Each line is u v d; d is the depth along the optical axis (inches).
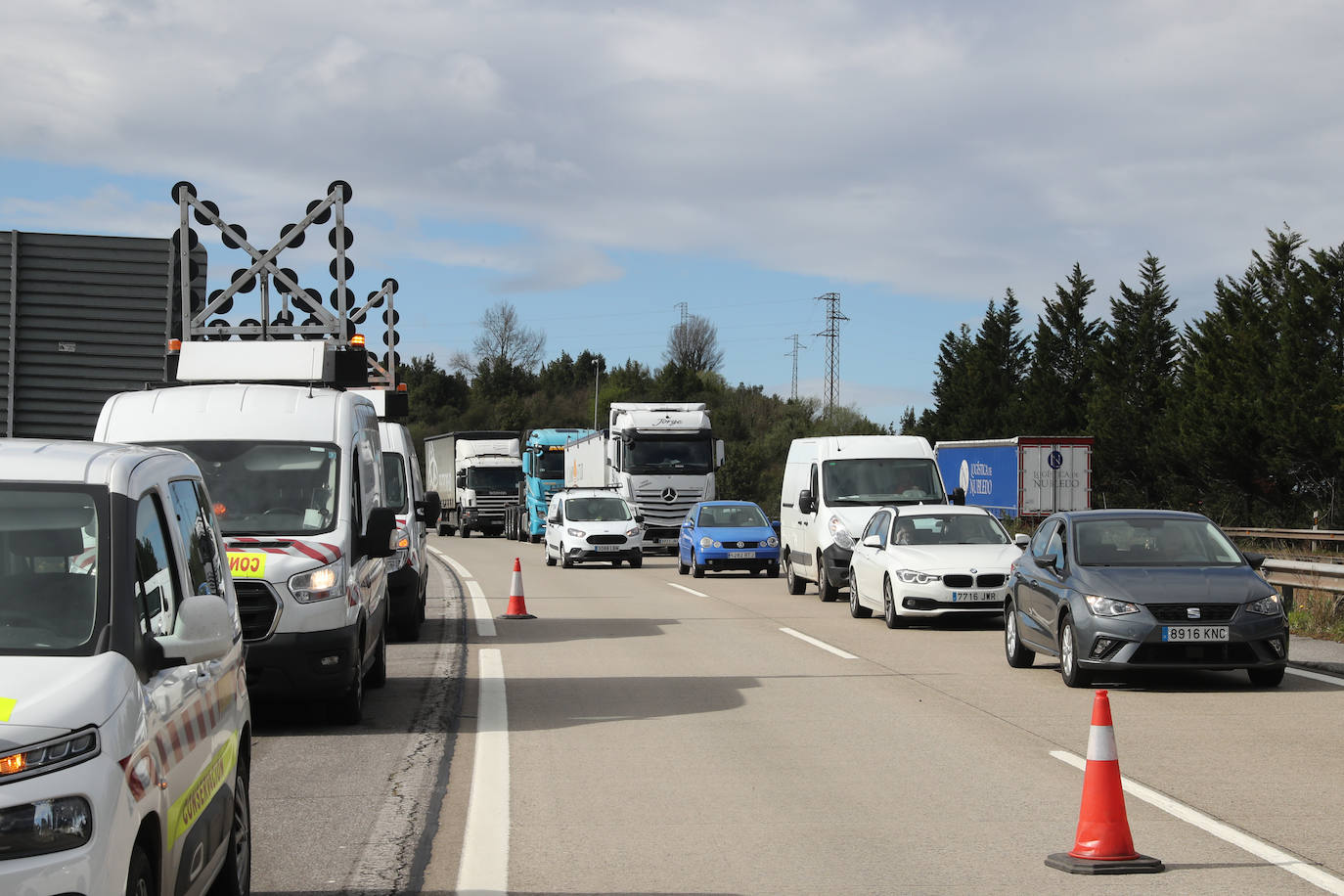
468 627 833.5
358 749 427.5
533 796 356.5
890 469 1041.5
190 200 729.6
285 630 455.8
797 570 1094.4
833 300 4037.9
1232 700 517.0
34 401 596.4
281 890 268.7
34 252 594.9
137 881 173.8
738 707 508.1
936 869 282.5
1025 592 609.0
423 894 265.9
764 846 302.5
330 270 744.3
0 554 198.7
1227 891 262.8
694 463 1747.0
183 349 608.7
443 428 5713.6
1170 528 589.6
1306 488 2186.3
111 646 188.4
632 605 997.2
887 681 578.6
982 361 3873.0
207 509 264.2
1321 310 2134.6
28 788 159.3
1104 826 285.1
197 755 209.8
